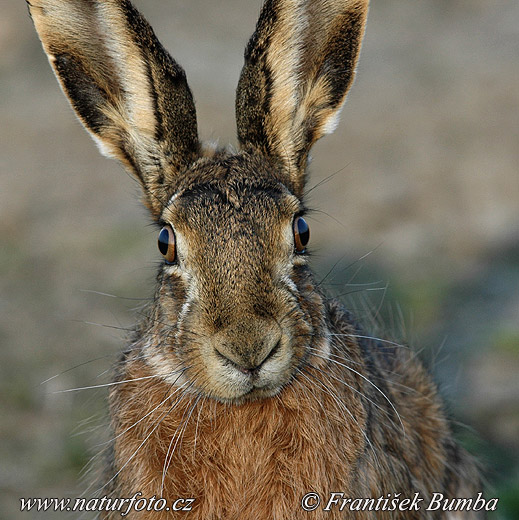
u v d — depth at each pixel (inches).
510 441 556.7
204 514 370.6
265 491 367.9
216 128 1033.5
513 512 494.9
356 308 544.4
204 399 362.6
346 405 370.6
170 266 360.8
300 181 390.3
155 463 369.1
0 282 764.0
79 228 863.7
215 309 337.7
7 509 508.7
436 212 880.3
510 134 1093.1
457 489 466.3
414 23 1531.7
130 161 398.3
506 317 685.9
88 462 483.2
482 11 1572.3
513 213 874.1
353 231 833.5
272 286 341.7
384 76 1320.1
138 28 380.2
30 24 1358.3
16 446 557.3
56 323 691.4
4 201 927.7
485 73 1316.4
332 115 397.4
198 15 1486.2
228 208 348.2
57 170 1011.3
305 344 351.3
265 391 348.5
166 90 382.9
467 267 764.6
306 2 384.8
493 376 613.0
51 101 1205.7
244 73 382.0
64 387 604.7
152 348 370.6
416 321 666.2
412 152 1045.8
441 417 465.1
